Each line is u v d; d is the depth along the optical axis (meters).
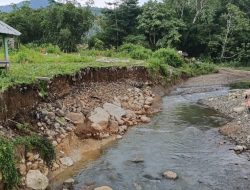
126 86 20.77
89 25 47.94
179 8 55.22
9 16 48.00
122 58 31.94
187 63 37.22
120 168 10.51
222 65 48.78
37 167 9.44
